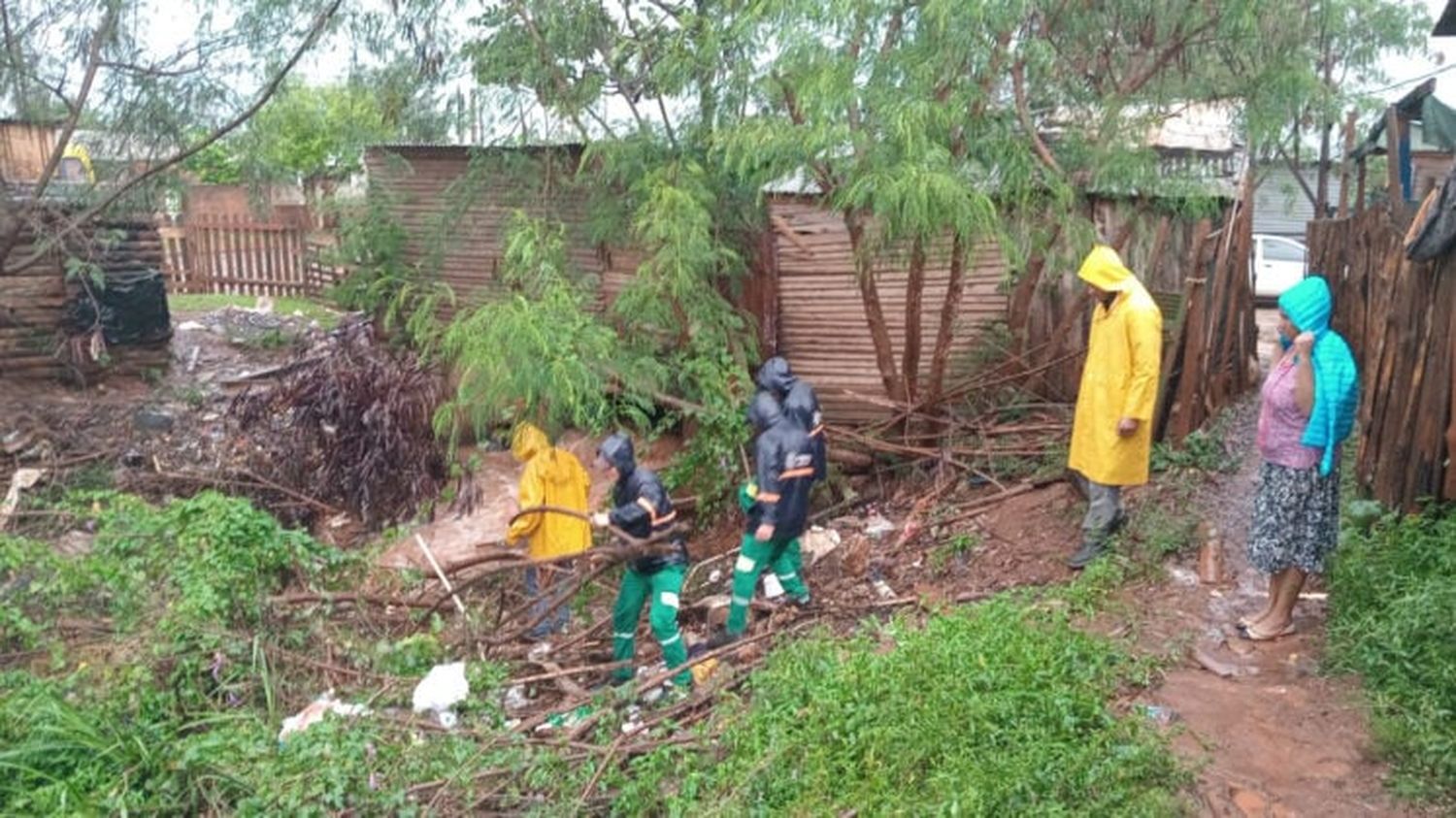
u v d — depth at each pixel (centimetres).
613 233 943
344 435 942
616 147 865
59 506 809
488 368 721
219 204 2077
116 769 475
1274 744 439
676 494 905
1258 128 801
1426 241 545
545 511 673
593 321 806
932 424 914
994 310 962
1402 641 476
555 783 468
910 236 738
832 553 771
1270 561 511
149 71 978
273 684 558
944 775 400
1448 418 556
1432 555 527
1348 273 708
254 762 471
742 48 791
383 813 451
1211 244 794
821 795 414
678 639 611
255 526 632
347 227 1162
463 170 1098
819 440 679
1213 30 791
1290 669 502
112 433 1111
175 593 589
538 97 929
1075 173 845
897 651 498
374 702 555
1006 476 835
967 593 642
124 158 1028
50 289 1273
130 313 1327
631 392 852
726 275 941
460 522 898
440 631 648
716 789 436
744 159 741
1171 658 515
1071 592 588
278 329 1639
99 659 553
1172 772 410
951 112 700
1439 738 422
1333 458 499
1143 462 618
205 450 1057
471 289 1096
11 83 957
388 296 1105
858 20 713
